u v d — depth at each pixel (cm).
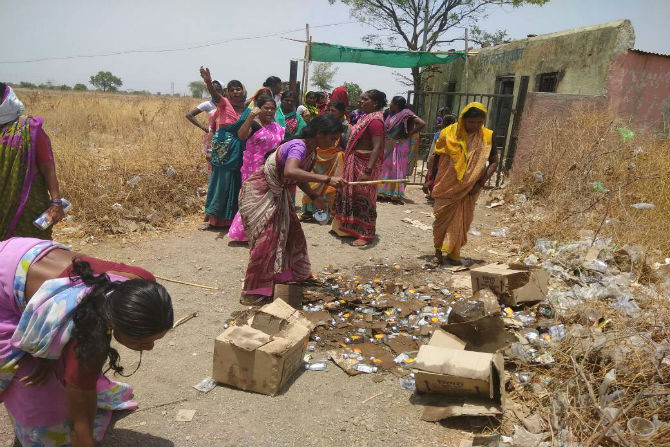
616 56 895
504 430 258
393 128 767
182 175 738
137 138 1093
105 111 1520
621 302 377
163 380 301
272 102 541
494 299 345
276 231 388
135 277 200
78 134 1121
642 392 256
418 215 723
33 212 342
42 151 336
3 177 325
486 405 270
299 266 419
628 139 771
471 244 587
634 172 699
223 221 594
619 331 320
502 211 745
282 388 296
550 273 457
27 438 204
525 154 848
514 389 288
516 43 1211
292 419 270
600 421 237
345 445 252
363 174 558
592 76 948
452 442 254
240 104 594
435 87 1773
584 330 320
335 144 637
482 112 441
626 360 283
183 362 320
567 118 817
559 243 541
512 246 570
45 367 192
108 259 489
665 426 236
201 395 287
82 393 180
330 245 559
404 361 323
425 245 575
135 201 634
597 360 292
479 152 460
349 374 310
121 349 333
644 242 533
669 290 417
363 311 393
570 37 1011
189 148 866
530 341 331
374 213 567
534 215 656
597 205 640
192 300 409
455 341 313
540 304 387
